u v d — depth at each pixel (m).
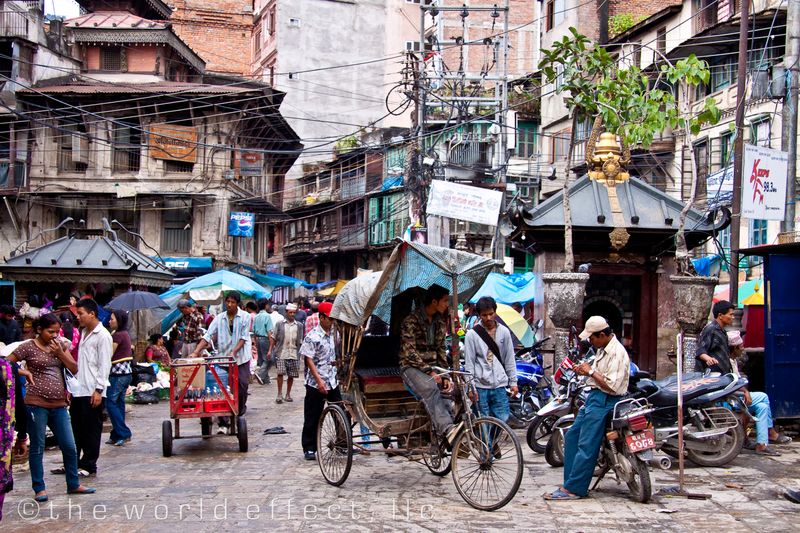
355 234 45.16
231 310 11.67
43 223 32.28
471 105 30.33
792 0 14.10
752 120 22.39
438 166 26.31
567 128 34.62
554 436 9.18
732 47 24.38
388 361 9.23
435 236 27.47
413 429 8.28
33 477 7.79
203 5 56.28
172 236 32.91
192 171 32.66
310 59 52.22
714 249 24.81
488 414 9.40
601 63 12.09
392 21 54.12
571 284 11.51
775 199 12.84
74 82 34.03
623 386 7.57
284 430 12.41
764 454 9.83
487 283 19.38
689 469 9.04
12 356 7.71
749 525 6.75
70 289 22.64
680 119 11.87
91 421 8.98
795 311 10.84
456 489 8.10
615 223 12.57
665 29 29.02
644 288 13.22
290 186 51.38
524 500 7.66
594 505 7.44
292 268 57.66
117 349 11.22
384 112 53.53
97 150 32.03
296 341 16.44
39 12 32.72
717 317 9.84
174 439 11.55
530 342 14.59
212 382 10.87
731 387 9.17
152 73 34.97
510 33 43.88
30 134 31.86
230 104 32.38
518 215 12.59
